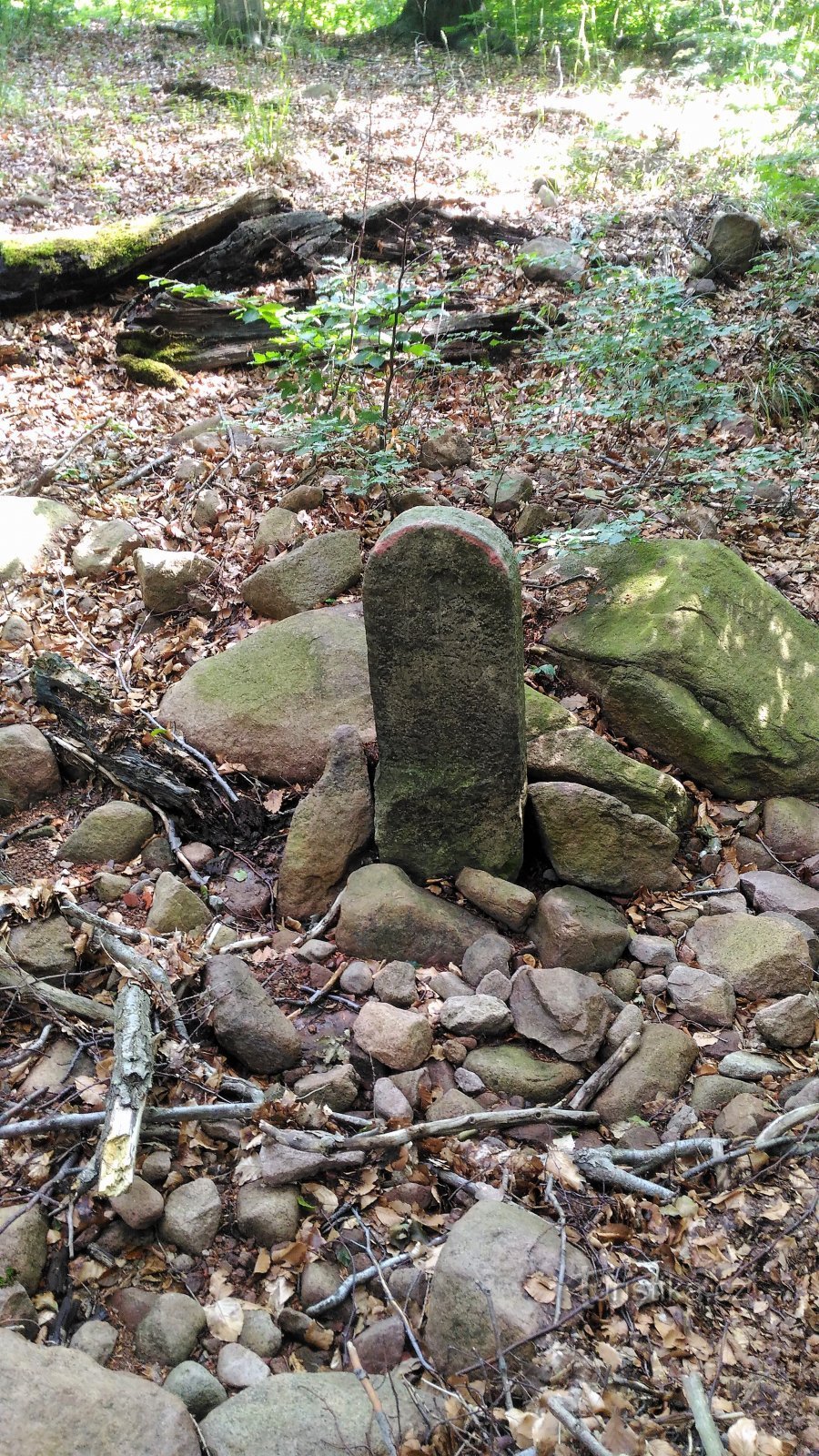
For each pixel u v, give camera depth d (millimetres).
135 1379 2379
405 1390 2441
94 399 6840
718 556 4418
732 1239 2750
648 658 4125
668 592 4285
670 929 3674
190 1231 2770
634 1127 3055
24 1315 2551
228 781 4109
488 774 3525
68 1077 3082
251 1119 2980
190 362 7137
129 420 6578
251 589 4859
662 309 5707
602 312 5934
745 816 4102
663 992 3461
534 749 3943
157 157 9664
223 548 5328
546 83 11680
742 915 3623
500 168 9227
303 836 3713
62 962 3357
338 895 3730
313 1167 2877
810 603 4828
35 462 6090
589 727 4219
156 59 12914
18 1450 2143
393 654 3385
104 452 6156
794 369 6500
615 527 4336
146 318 7191
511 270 7648
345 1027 3316
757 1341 2533
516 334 7188
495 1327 2457
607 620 4332
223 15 13211
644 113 10438
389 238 7914
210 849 3936
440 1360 2518
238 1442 2305
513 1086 3158
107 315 7605
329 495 5430
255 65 12445
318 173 9055
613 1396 2373
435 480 5531
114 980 3342
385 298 5172
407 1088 3098
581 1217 2818
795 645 4352
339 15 14594
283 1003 3395
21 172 9312
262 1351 2588
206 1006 3250
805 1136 2936
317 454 5430
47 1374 2283
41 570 5223
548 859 3834
